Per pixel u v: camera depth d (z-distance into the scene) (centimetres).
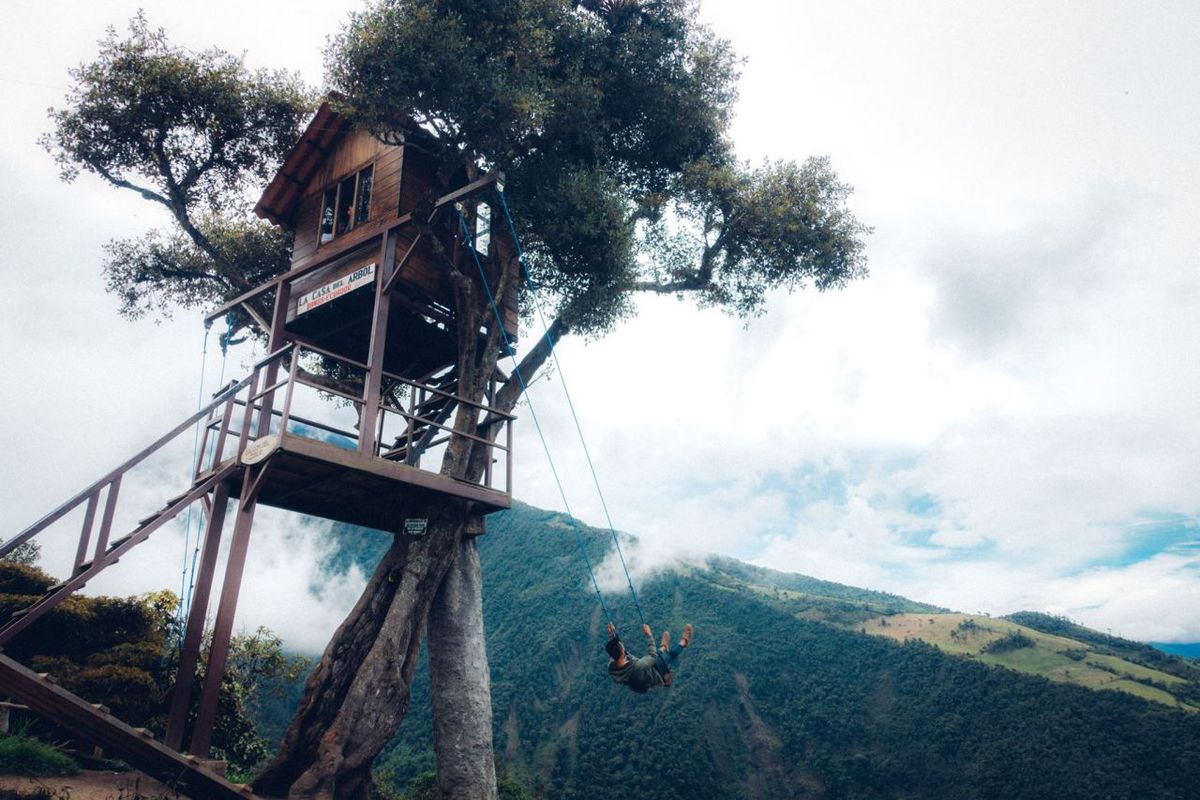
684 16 1809
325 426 1498
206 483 1191
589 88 1617
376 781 3509
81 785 959
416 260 1544
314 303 1568
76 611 1650
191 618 1149
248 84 1883
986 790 16238
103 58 1750
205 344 1716
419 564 1370
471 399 1535
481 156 1563
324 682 1259
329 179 1714
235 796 985
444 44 1331
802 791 18838
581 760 19938
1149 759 15225
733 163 2052
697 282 1984
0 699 1146
